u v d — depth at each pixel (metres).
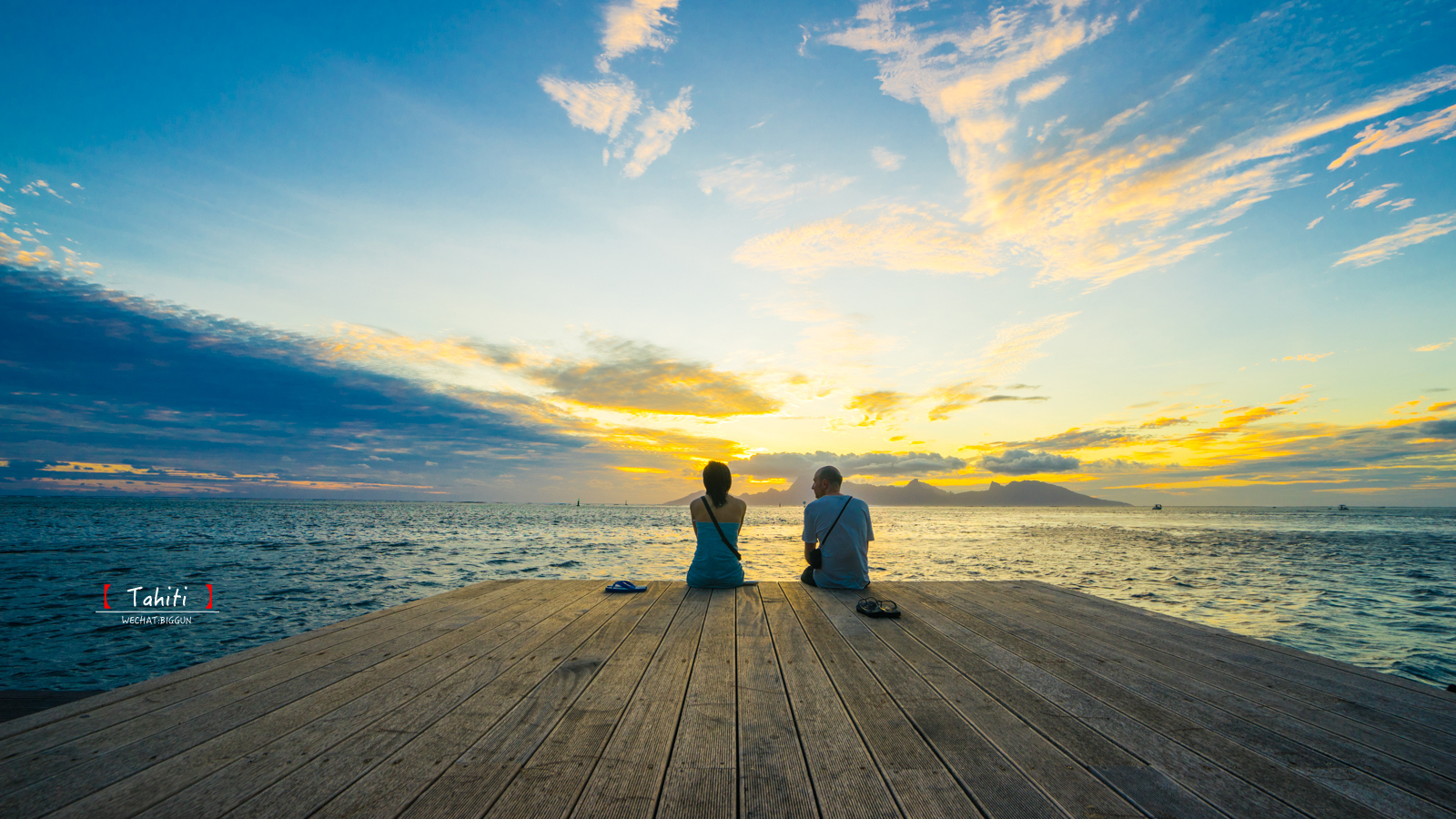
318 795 1.73
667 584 5.82
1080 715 2.46
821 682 2.87
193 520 55.34
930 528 62.53
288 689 2.71
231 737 2.15
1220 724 2.36
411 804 1.69
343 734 2.19
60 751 2.00
